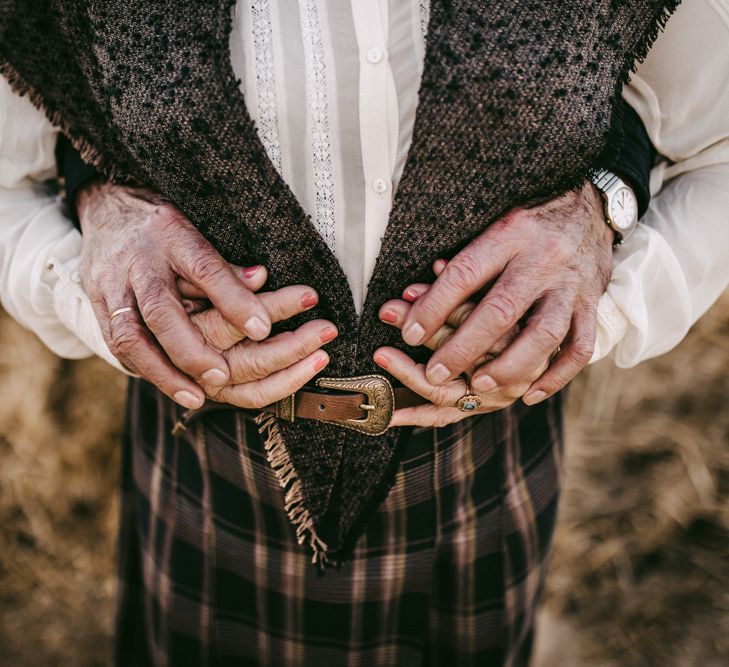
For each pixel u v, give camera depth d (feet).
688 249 2.72
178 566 3.47
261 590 3.36
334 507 2.90
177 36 2.23
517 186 2.33
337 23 2.25
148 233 2.46
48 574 5.83
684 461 6.26
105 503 6.14
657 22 2.27
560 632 5.50
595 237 2.51
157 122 2.29
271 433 2.76
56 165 3.00
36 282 2.91
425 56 2.19
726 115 2.52
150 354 2.47
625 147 2.56
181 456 3.31
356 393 2.59
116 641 4.17
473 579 3.33
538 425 3.37
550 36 2.17
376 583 3.24
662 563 5.88
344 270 2.49
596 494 6.20
